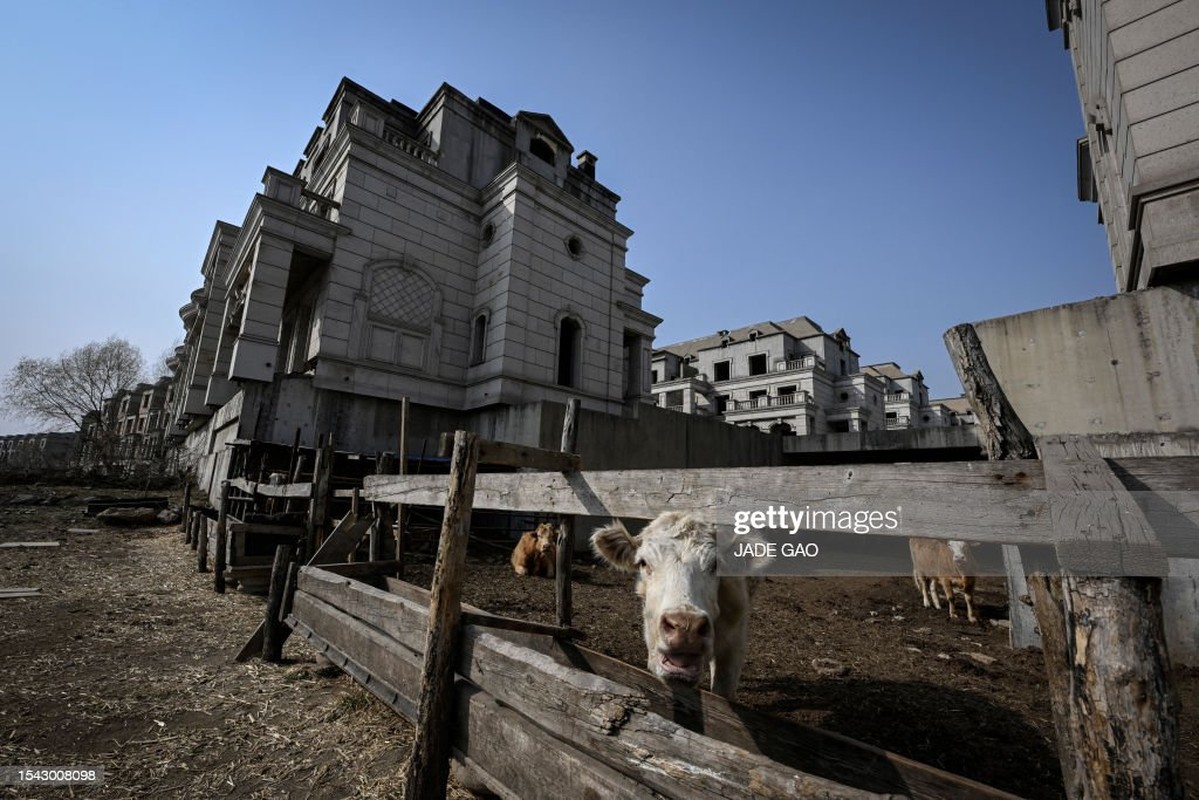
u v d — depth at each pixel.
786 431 39.00
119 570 8.80
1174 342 5.14
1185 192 5.40
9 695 4.09
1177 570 5.12
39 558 9.32
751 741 2.38
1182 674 4.88
